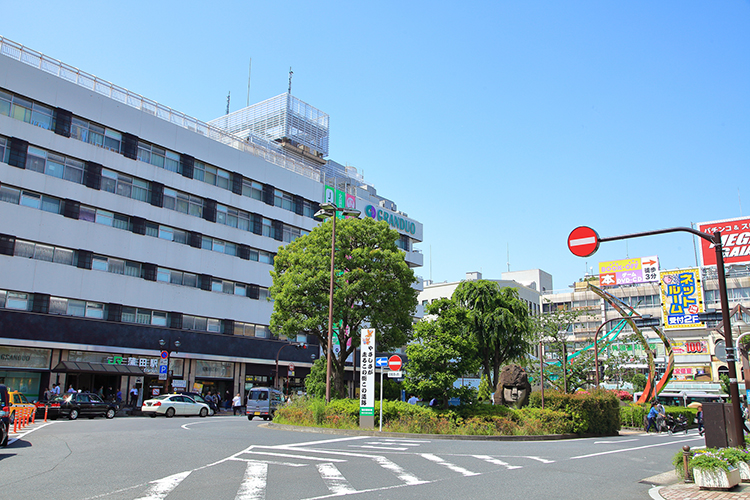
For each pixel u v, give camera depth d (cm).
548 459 1452
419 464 1260
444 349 2312
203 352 4631
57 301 3800
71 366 3672
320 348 5709
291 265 3259
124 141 4300
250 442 1652
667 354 4009
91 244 4003
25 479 1002
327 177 7112
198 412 3688
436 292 9588
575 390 4219
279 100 7394
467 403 2430
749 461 1109
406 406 2284
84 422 2603
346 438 1891
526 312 4191
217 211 4950
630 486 1080
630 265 8675
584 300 9250
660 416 3189
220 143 5022
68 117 3966
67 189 3912
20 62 3741
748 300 7444
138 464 1183
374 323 3073
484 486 1009
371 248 3167
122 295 4144
